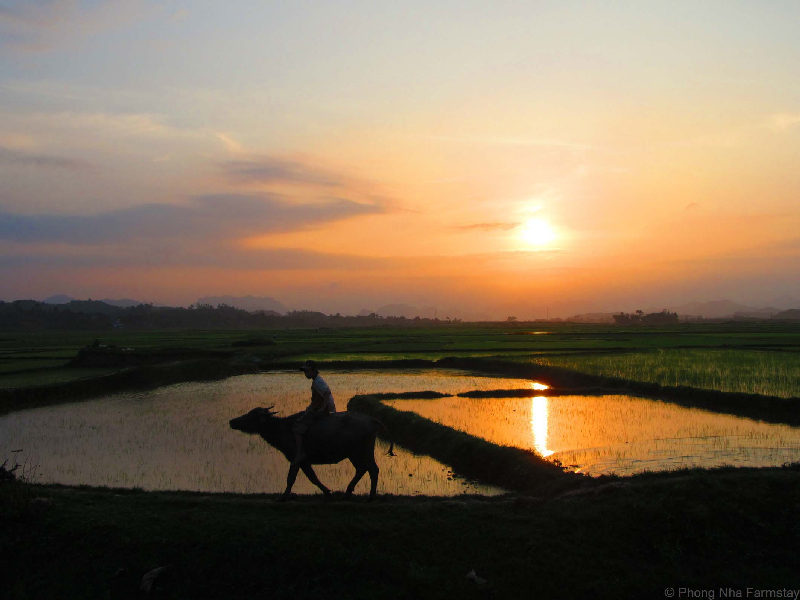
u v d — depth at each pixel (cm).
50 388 2336
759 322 13100
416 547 751
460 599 679
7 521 779
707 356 3375
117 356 3488
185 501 878
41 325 10756
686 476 941
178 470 1249
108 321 11900
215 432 1659
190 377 3080
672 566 733
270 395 2478
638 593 693
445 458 1352
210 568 712
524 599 680
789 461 1194
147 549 738
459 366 3625
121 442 1532
